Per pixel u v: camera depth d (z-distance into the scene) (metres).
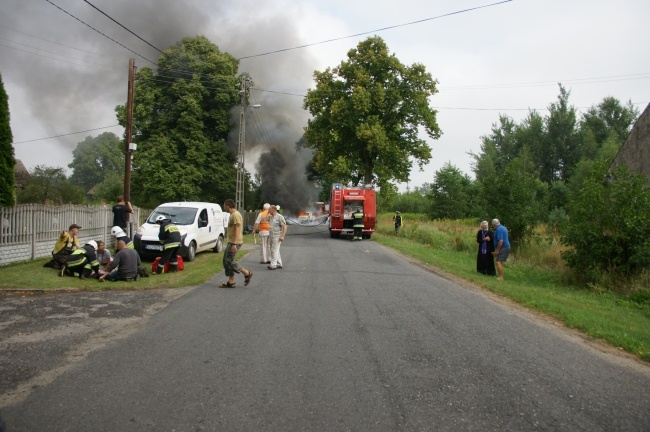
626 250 12.46
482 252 13.66
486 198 19.58
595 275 12.53
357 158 37.62
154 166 30.91
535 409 4.07
